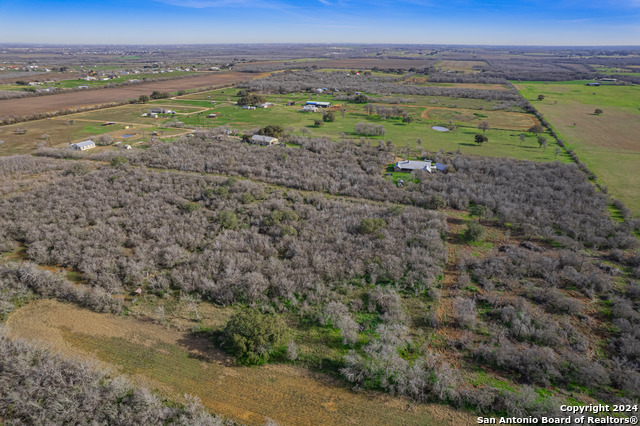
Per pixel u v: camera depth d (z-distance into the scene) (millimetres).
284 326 35531
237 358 32938
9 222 54781
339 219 58875
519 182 75562
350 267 46312
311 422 27656
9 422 26500
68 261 46938
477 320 38000
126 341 35156
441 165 85812
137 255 47688
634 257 48562
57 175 75688
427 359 33062
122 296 41531
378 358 32844
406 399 29641
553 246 52812
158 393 29812
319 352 34219
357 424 27562
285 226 54500
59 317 38094
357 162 91312
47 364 31219
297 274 44594
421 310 39750
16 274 43406
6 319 37562
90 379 29922
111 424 26734
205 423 26375
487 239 55156
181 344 34938
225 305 40219
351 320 37406
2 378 29359
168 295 41656
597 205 65062
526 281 44219
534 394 28984
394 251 50062
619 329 36250
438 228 57000
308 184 73938
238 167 82250
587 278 43250
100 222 55812
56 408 27125
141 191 68938
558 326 36938
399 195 69875
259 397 29656
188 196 67125
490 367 32344
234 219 56812
